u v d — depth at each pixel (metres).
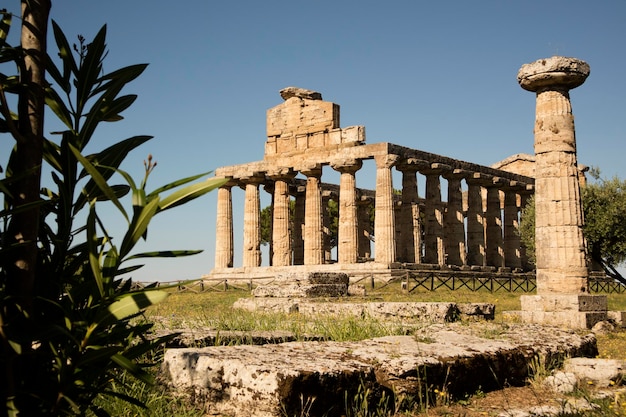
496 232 55.59
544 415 8.12
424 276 42.19
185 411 7.35
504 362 9.73
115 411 7.05
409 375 8.05
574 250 19.67
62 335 4.41
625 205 38.19
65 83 4.67
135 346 4.61
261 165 51.28
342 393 7.27
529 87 20.58
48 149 4.64
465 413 8.04
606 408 8.40
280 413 6.71
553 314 19.00
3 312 4.20
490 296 30.52
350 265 44.59
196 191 4.07
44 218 4.75
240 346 8.66
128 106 4.79
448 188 51.31
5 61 4.48
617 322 19.41
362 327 13.08
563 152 20.05
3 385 4.26
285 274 27.98
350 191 46.72
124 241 3.99
